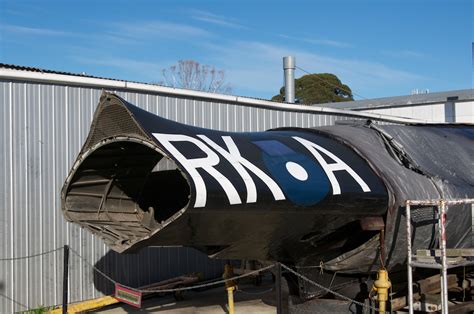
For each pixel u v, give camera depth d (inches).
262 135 238.5
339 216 221.9
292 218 209.6
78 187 227.9
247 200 189.8
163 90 369.7
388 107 1114.1
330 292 249.1
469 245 276.7
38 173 320.5
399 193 231.6
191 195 177.2
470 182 267.6
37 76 318.0
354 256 236.7
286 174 208.7
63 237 328.8
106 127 205.2
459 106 1030.4
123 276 355.3
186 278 363.3
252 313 316.8
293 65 647.8
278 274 224.7
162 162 245.9
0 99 307.4
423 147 272.1
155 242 194.5
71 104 334.3
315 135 260.1
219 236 202.7
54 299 323.6
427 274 277.6
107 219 230.8
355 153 246.2
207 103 397.7
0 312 303.4
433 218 246.2
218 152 200.7
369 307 237.3
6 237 307.3
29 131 317.7
